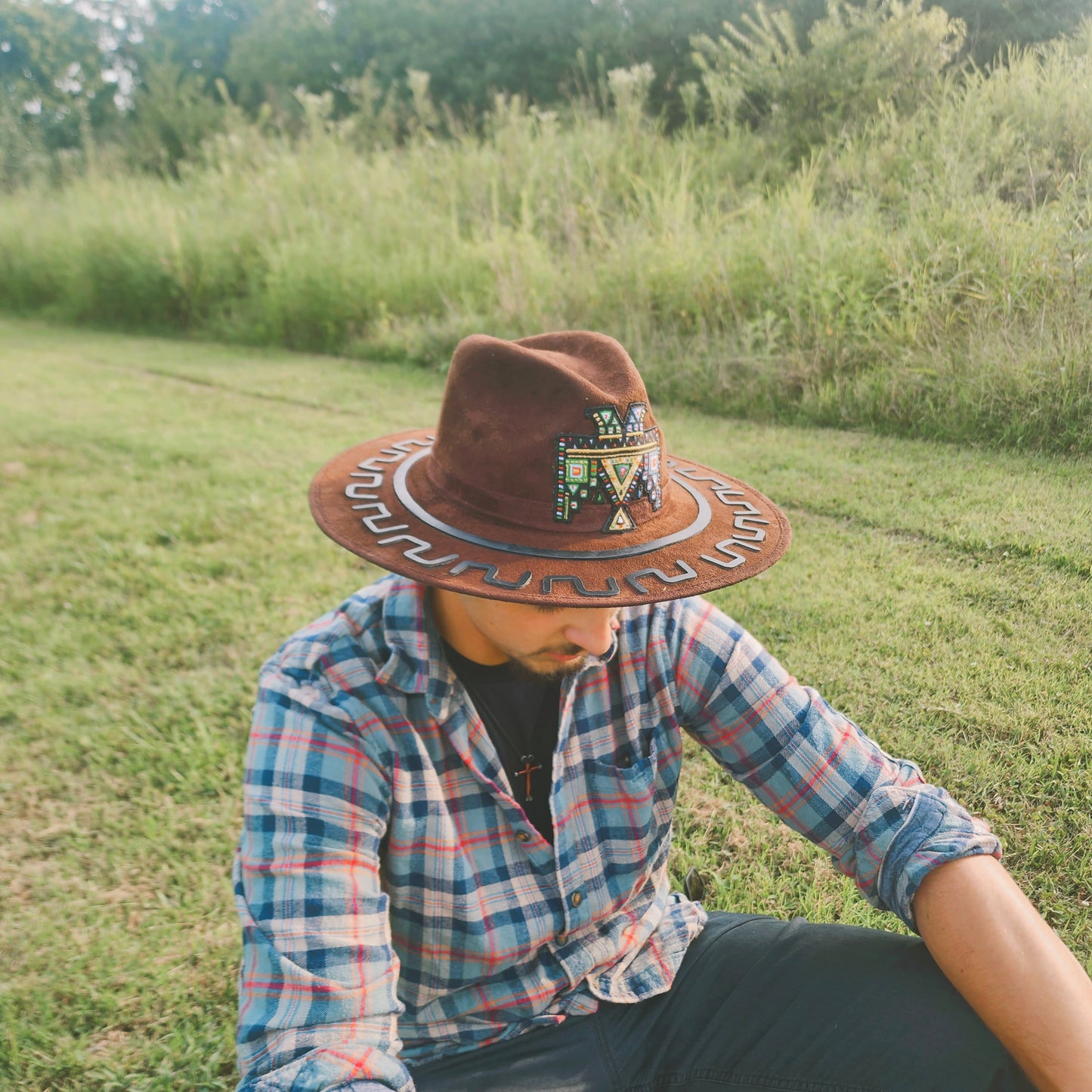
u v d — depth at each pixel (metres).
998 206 4.38
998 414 3.71
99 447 5.67
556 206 8.04
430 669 1.17
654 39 9.64
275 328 8.76
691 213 6.53
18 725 3.00
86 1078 1.87
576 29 10.88
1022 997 1.14
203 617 3.49
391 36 13.71
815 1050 1.19
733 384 4.95
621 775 1.26
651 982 1.30
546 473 1.08
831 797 1.29
